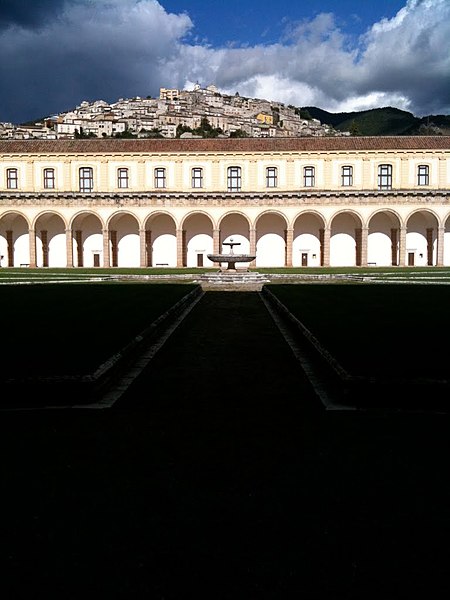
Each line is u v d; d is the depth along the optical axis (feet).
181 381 30.73
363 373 26.66
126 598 11.86
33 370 27.73
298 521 14.90
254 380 30.91
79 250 208.64
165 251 209.36
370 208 192.75
